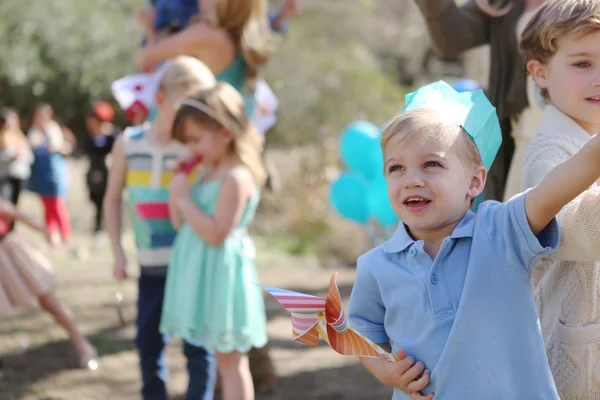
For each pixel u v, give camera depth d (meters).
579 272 2.36
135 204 4.51
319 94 19.64
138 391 5.45
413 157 2.27
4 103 22.41
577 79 2.41
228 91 4.07
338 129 19.08
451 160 2.27
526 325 2.20
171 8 5.22
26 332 6.91
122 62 22.62
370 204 9.11
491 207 2.29
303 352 6.54
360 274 2.45
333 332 2.29
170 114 4.45
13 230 5.88
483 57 4.44
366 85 19.89
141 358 4.49
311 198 12.77
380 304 2.44
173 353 6.48
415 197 2.28
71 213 15.52
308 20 21.45
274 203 13.20
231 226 3.96
